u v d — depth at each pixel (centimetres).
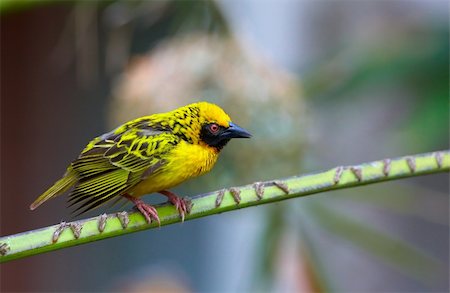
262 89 1039
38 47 1489
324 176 681
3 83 1497
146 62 1063
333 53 1252
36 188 1523
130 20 1083
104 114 1488
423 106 1038
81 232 622
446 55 1052
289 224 1004
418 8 1437
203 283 1616
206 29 1050
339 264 1498
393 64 1077
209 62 1038
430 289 1552
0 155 1500
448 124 1018
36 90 1509
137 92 1041
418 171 693
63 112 1516
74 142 1525
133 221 666
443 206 1512
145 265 1617
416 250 1010
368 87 1146
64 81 1504
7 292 1511
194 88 1037
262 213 1017
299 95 1078
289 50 1488
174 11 1215
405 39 1101
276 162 1046
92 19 1023
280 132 1039
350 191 1055
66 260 1566
